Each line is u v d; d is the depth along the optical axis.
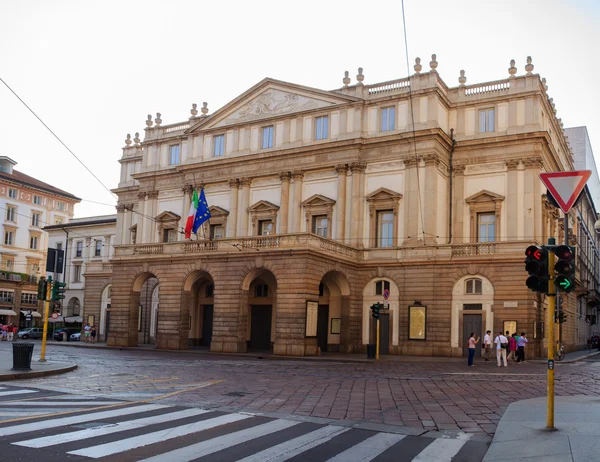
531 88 42.16
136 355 38.09
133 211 58.81
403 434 12.59
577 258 60.09
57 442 10.75
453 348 40.53
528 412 14.59
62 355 36.09
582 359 46.16
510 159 42.09
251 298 46.75
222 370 27.17
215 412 14.76
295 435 12.11
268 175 48.25
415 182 42.66
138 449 10.42
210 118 51.66
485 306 40.03
